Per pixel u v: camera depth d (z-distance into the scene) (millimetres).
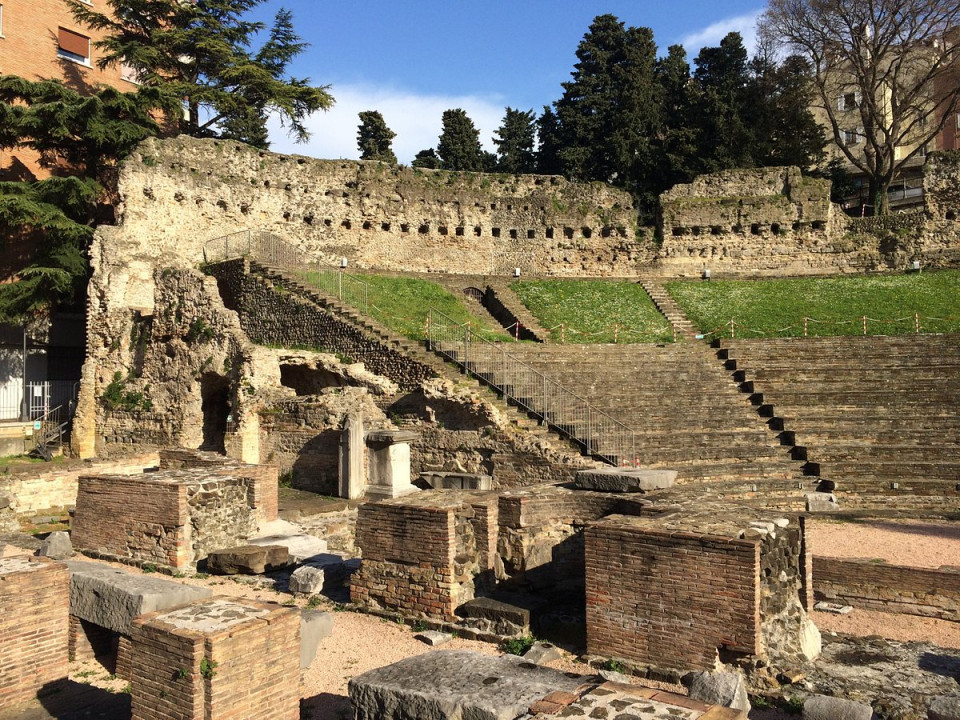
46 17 43500
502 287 41156
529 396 24906
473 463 23344
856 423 25422
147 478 15617
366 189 43312
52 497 22000
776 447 24281
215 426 30281
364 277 38594
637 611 10023
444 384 24516
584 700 6414
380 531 12305
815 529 19047
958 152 41531
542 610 11586
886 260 41938
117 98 36250
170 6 43188
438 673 7336
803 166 52062
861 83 47812
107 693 9328
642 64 57719
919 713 8344
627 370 28781
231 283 34344
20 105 37125
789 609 10047
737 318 36375
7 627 9031
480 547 12352
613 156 55094
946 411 25734
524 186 45688
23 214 32219
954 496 22188
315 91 44844
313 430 25609
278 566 14875
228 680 7457
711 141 53281
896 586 12609
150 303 35125
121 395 31719
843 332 33906
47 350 37000
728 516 10852
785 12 47594
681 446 23875
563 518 13141
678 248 44281
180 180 37719
